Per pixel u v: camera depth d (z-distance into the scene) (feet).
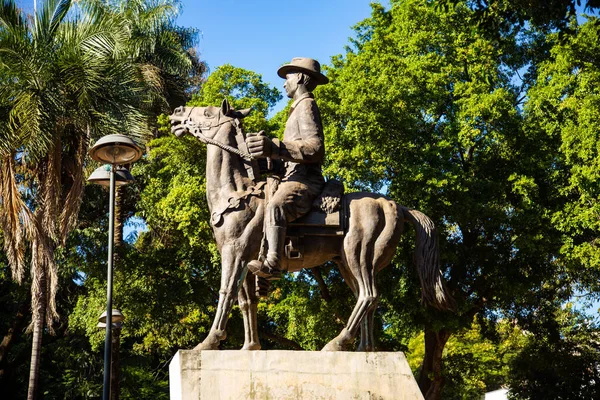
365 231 22.12
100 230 60.70
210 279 56.95
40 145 40.19
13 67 40.81
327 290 50.78
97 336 55.11
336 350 20.90
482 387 87.04
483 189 49.55
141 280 56.49
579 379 63.93
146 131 46.26
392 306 47.98
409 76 51.57
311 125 22.31
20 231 41.93
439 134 52.80
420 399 19.76
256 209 21.63
